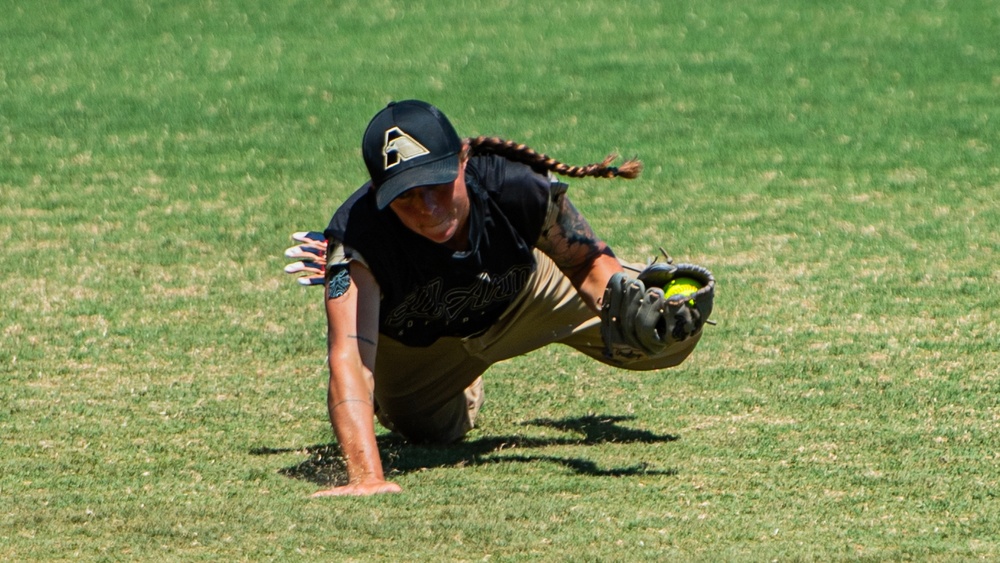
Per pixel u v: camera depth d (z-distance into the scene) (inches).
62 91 2400.3
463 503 722.2
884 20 2878.9
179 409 960.3
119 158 1974.7
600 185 1792.6
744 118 2161.7
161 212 1680.6
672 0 3117.6
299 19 2982.3
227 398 991.6
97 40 2800.2
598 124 2133.4
